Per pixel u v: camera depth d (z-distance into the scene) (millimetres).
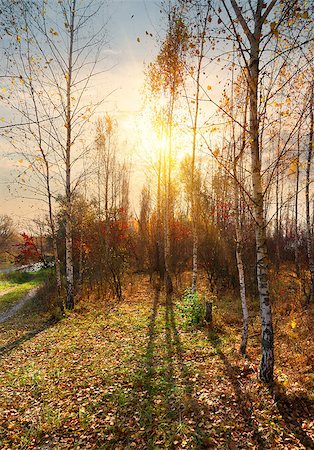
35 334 11344
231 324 11047
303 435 4719
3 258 45875
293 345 7957
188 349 8617
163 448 4578
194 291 13430
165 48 13320
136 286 20062
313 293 12750
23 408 6020
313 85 7426
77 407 5852
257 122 5992
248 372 6887
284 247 25453
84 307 14898
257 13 5699
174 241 23469
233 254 16641
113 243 22281
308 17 5105
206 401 5699
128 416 5445
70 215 14734
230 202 10617
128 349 8797
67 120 14008
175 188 22594
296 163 6113
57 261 15211
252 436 4754
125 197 31125
